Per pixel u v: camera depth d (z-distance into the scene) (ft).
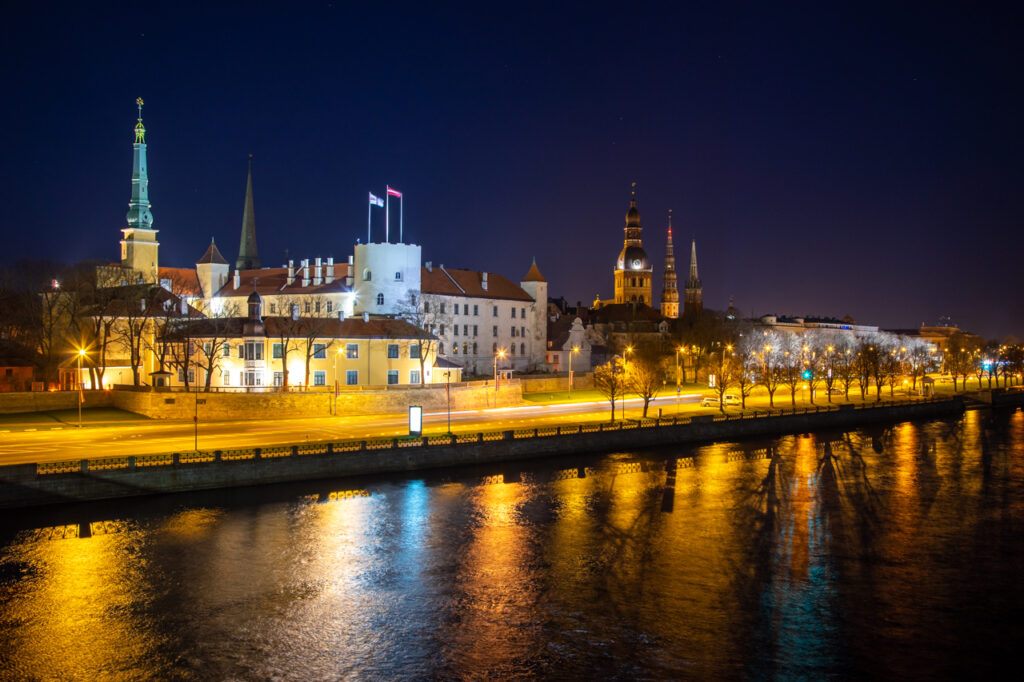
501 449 301.22
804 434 407.44
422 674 139.64
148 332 434.71
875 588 179.52
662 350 655.76
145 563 186.70
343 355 433.48
